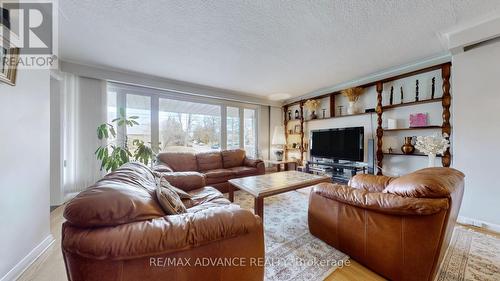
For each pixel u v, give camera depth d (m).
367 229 1.37
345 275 1.33
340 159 3.80
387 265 1.26
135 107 3.57
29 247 1.45
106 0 1.58
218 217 0.86
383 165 3.34
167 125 3.94
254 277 0.92
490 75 1.99
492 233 1.90
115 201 0.75
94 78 3.05
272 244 1.71
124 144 3.38
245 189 2.17
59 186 2.71
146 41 2.26
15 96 1.34
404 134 3.13
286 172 3.04
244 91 4.50
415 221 1.15
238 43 2.30
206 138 4.43
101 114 3.10
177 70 3.20
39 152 1.58
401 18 1.84
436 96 2.79
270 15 1.78
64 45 2.35
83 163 2.98
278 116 5.54
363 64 2.94
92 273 0.70
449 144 2.50
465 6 1.68
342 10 1.72
